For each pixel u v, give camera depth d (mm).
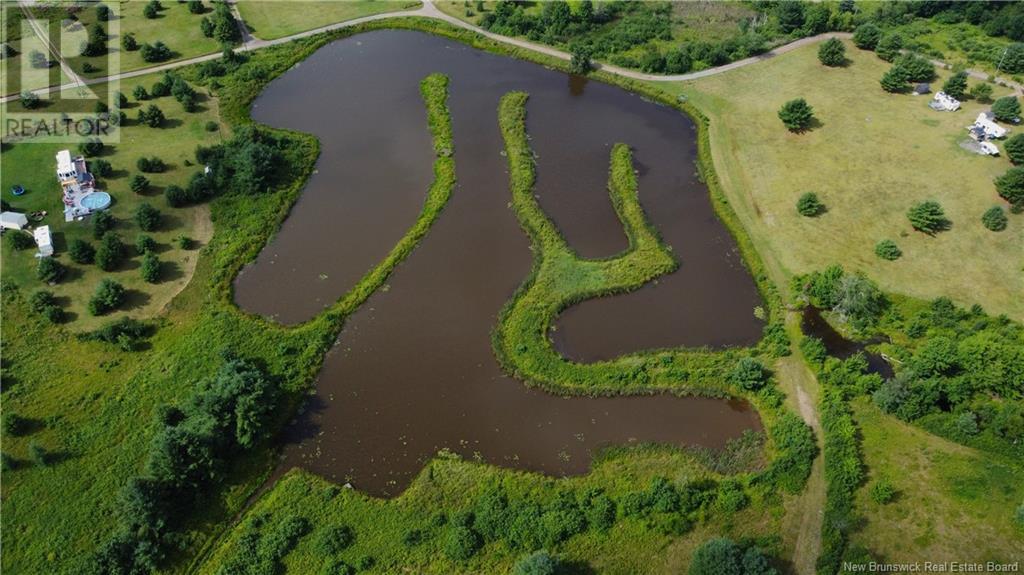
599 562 68062
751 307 96312
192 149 120938
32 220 103688
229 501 73312
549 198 115250
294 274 100875
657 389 85062
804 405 82375
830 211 108375
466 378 86875
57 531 70062
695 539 69750
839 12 158625
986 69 140125
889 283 96625
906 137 121188
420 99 138750
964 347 81375
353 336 92000
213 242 104375
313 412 83000
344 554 69062
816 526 70438
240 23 161750
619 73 145000
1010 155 111750
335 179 118188
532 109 136375
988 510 70812
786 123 124000
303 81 143625
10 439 77750
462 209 112312
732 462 77625
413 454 78938
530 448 79500
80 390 83312
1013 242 100812
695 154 125000
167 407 78750
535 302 95812
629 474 76562
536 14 165250
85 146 116438
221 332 90688
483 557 68625
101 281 95688
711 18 163875
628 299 97562
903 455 76250
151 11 161625
